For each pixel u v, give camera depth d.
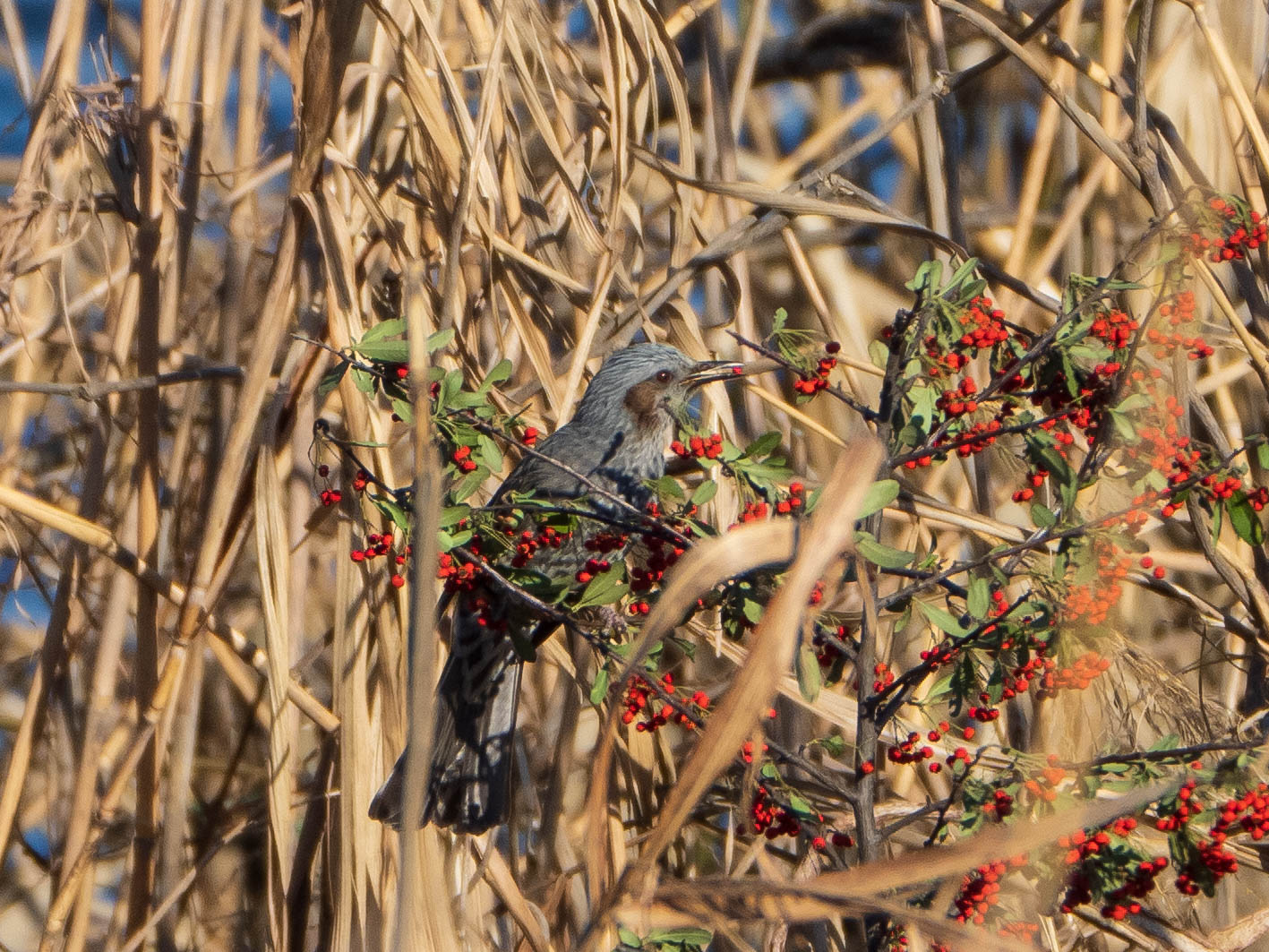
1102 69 8.59
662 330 8.77
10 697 10.80
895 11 12.50
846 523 3.77
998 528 7.88
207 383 9.77
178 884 8.14
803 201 8.31
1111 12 9.10
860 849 5.82
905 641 8.29
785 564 5.36
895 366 5.89
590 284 9.46
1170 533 9.72
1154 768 5.71
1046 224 11.22
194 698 8.30
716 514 8.20
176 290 8.78
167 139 8.52
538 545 6.13
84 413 10.02
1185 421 7.36
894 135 11.84
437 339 5.93
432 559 4.30
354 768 6.97
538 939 7.29
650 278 10.44
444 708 7.36
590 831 4.36
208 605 7.62
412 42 8.54
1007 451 6.31
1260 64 9.45
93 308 10.49
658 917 4.20
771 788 6.03
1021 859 5.44
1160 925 7.02
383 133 8.55
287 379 7.88
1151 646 9.03
